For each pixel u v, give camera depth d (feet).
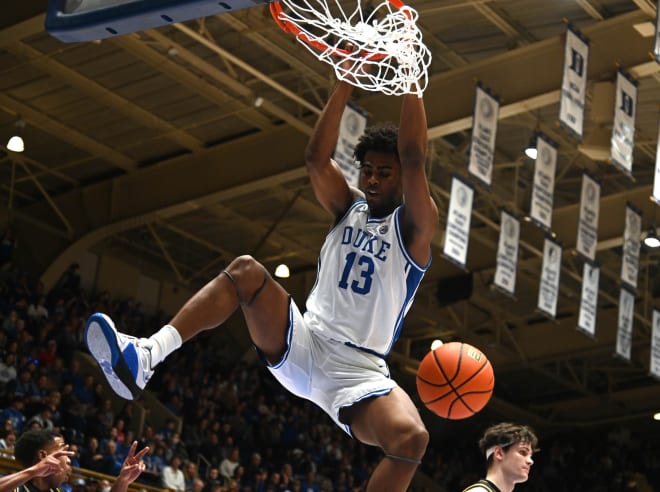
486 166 60.59
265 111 73.20
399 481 15.15
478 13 62.80
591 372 118.62
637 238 71.87
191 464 67.41
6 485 18.43
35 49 66.33
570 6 61.67
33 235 86.17
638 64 59.88
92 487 50.11
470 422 122.11
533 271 88.94
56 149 79.66
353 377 16.17
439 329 106.63
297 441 87.76
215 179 76.23
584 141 63.21
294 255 94.32
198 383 86.38
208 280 101.19
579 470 115.65
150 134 76.84
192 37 61.11
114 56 66.74
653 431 123.34
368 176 17.06
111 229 82.28
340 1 51.57
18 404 59.52
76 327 80.02
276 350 16.42
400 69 16.79
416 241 16.53
